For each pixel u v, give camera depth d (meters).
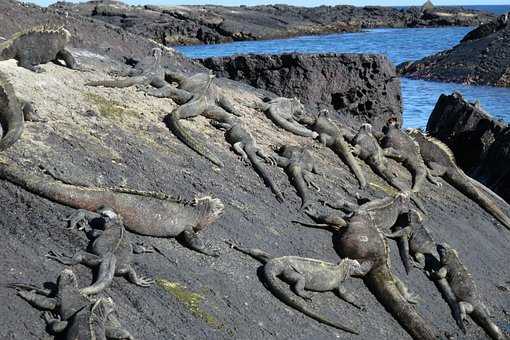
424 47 84.19
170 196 10.31
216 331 8.84
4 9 17.86
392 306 11.02
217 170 13.04
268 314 9.62
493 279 13.72
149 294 8.90
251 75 25.38
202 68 21.53
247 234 11.39
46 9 19.88
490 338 11.61
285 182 13.64
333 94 25.28
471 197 17.41
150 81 15.44
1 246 8.64
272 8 119.81
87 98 13.56
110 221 9.23
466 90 48.66
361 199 14.30
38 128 11.55
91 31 19.59
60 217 9.53
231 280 9.96
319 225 12.41
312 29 104.44
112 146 12.16
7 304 7.68
